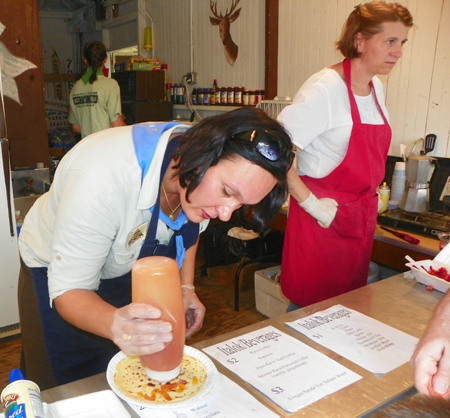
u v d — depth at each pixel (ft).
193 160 2.94
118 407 2.64
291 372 3.16
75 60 23.48
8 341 8.98
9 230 8.55
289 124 5.84
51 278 3.32
